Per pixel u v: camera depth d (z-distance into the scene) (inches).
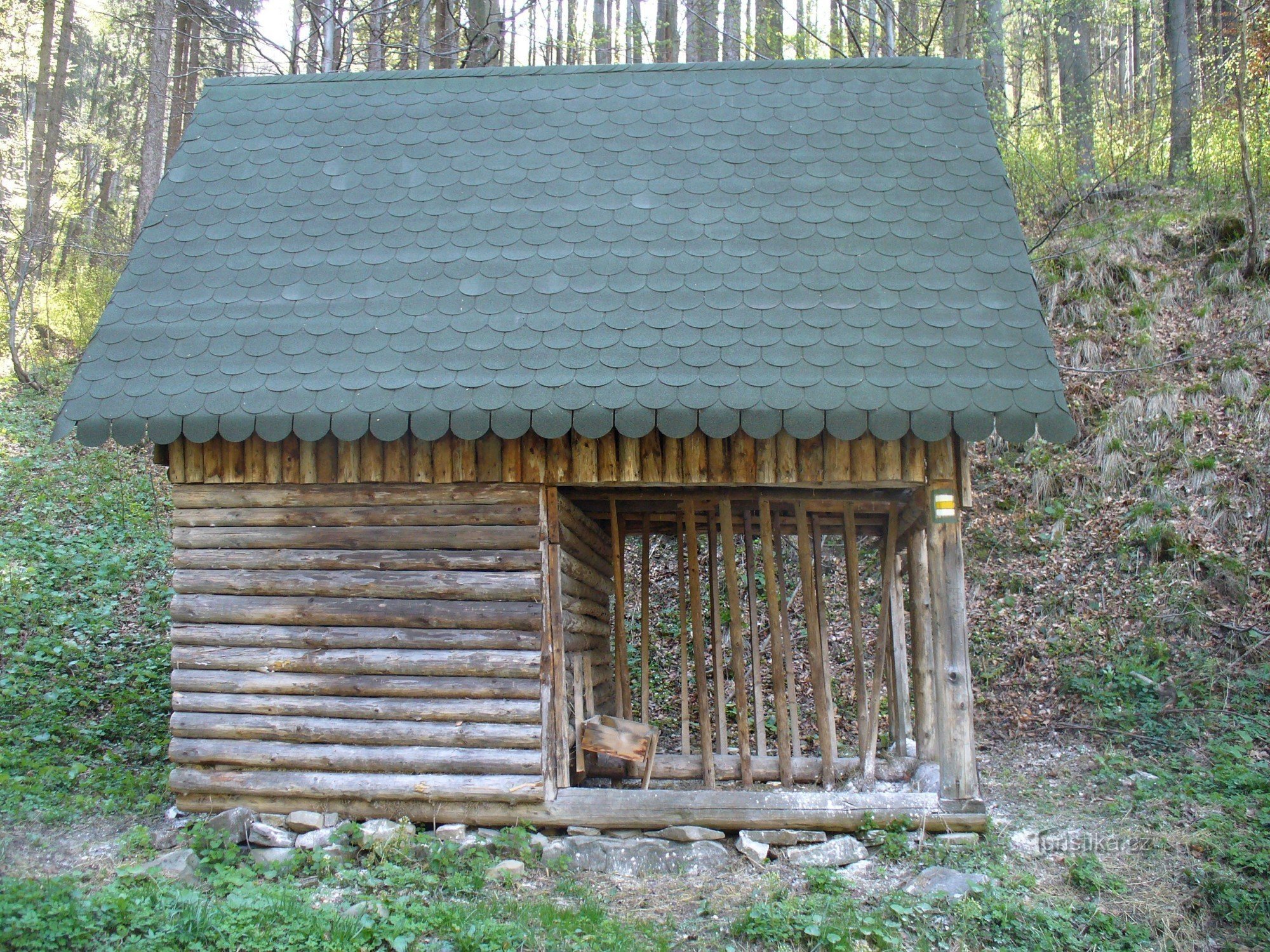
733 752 323.9
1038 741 315.3
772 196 267.0
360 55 672.4
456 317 242.8
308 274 257.8
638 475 241.1
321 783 241.6
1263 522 363.3
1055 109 669.9
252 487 251.8
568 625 267.6
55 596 401.7
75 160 981.2
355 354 236.1
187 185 285.4
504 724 240.7
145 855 228.8
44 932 176.4
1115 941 203.6
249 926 191.5
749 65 307.1
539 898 218.5
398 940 190.2
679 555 309.0
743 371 223.9
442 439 247.1
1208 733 297.6
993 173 267.9
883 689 356.8
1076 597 368.5
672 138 286.8
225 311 249.8
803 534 280.2
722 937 202.8
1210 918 211.0
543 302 244.5
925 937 200.5
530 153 287.6
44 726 309.3
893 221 257.4
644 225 262.5
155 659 365.7
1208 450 397.4
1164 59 693.9
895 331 231.3
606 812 240.8
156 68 676.7
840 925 200.5
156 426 227.0
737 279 245.9
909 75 298.8
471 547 245.4
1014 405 216.5
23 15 936.9
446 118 301.9
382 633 245.3
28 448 567.8
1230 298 461.7
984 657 358.0
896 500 281.4
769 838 238.4
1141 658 335.6
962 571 240.2
